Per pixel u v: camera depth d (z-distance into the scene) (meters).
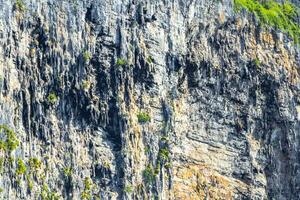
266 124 189.12
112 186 172.25
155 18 179.00
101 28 174.50
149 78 177.12
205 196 181.25
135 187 173.50
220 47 185.88
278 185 189.00
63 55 171.12
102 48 174.25
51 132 169.25
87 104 172.38
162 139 177.00
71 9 172.50
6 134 164.75
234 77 186.62
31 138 167.38
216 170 183.00
